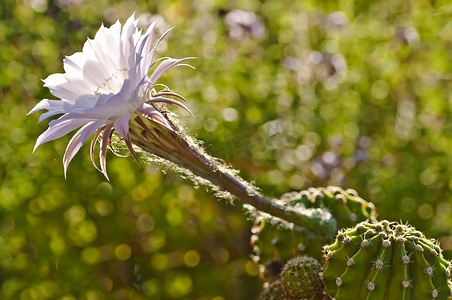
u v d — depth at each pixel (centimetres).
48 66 553
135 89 196
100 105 196
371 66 652
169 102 205
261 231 273
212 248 588
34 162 531
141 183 548
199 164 220
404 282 197
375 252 203
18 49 562
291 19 649
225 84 598
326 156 563
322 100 619
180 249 583
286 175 571
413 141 609
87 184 541
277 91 608
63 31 571
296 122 601
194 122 529
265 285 283
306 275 237
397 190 569
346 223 264
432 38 655
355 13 708
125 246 571
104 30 207
